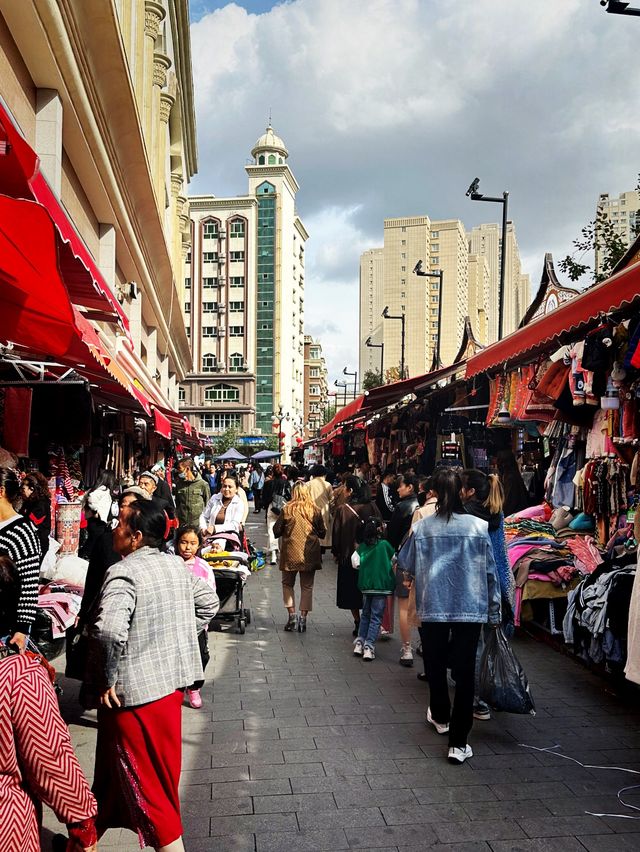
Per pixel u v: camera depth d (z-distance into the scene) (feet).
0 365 19.58
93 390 27.04
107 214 43.11
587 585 19.86
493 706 16.14
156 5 60.29
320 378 406.41
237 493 31.01
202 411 277.44
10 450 19.57
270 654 23.43
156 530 11.03
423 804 12.83
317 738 15.98
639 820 12.28
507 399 28.17
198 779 13.85
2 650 7.80
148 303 70.79
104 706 10.02
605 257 40.19
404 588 22.06
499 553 17.07
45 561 21.30
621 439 20.63
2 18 22.56
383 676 20.89
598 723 16.92
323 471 39.37
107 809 10.14
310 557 26.43
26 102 26.04
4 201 9.52
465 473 17.67
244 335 283.18
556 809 12.66
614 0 25.59
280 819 12.28
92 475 37.68
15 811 6.89
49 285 12.39
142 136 40.40
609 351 19.66
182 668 10.41
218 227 285.84
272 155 297.74
